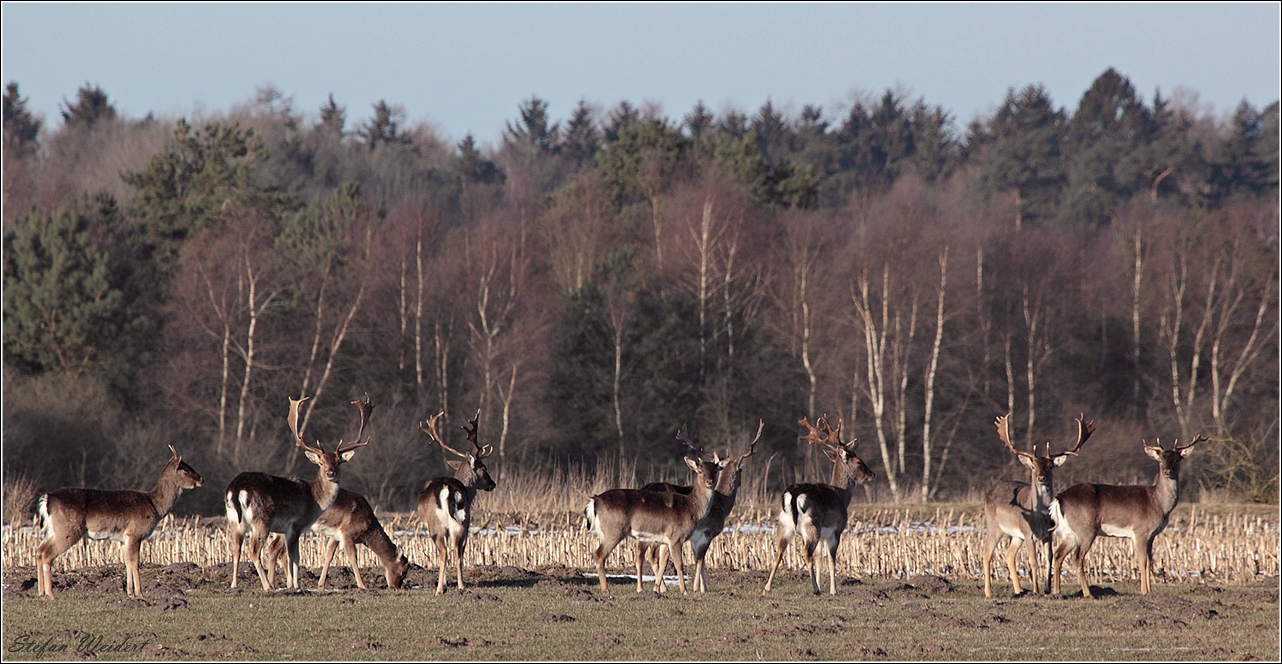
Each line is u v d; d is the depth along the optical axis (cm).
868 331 10406
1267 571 4372
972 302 11075
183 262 10788
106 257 10106
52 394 9012
